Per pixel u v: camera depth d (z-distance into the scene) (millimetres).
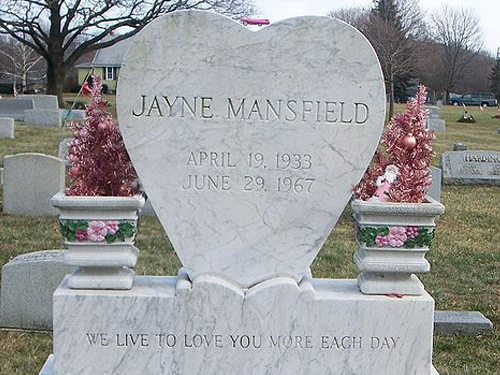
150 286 4609
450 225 11828
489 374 5762
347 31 4410
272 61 4430
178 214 4562
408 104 4633
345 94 4465
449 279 8477
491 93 68000
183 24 4383
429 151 4582
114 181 4574
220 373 4508
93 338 4457
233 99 4461
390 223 4383
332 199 4570
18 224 10406
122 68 4422
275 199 4555
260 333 4473
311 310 4449
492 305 7512
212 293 4434
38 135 22578
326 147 4516
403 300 4445
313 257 4617
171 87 4445
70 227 4387
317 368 4504
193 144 4500
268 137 4500
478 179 16188
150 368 4492
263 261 4602
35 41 35844
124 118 4473
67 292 4441
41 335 6289
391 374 4504
